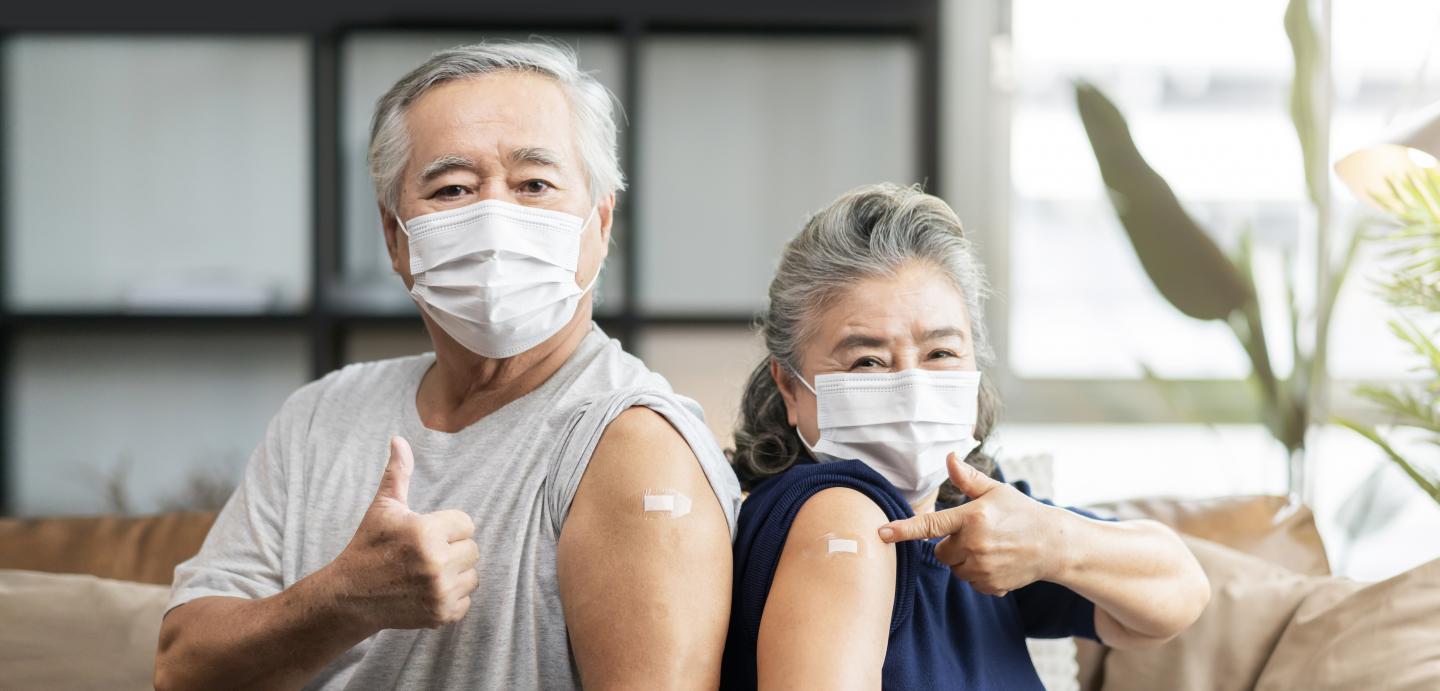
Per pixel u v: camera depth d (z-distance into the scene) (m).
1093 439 3.52
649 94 3.31
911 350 1.24
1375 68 3.41
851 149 3.33
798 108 3.33
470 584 1.06
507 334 1.21
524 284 1.20
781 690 1.04
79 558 1.77
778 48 3.32
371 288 3.22
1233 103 3.46
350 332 3.32
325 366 3.16
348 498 1.25
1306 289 3.37
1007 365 3.52
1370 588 1.63
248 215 3.27
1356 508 2.98
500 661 1.13
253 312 3.15
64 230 3.25
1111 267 3.52
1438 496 1.98
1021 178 3.52
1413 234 1.89
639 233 3.24
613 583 1.08
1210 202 3.45
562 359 1.28
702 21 3.17
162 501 3.19
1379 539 3.42
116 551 1.78
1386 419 3.34
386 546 1.03
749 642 1.16
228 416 3.30
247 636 1.10
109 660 1.56
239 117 3.26
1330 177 3.20
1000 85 3.49
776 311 1.32
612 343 1.31
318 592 1.06
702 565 1.09
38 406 3.27
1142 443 3.52
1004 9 3.48
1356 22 3.41
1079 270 3.53
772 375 1.38
